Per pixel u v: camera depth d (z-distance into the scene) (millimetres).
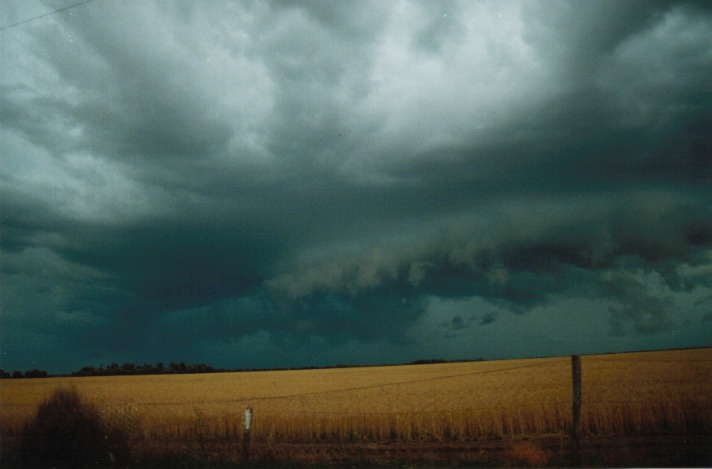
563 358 23203
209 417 12555
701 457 8961
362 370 27250
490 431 11578
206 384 22984
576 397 10047
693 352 18875
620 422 10875
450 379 20188
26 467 10203
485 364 25703
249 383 23109
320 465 9469
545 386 16641
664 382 14562
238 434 12391
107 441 10570
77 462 10312
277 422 12445
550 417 11336
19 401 16609
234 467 9539
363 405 15219
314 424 12344
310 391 19297
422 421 11992
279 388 20969
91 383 22641
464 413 11766
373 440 11844
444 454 10047
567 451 9586
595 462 8961
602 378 16641
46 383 21266
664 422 10781
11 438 11164
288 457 10148
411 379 21469
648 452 9328
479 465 9156
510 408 11656
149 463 10055
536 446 10102
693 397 12016
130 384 23125
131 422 11094
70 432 10555
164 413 13664
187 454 10531
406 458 9789
